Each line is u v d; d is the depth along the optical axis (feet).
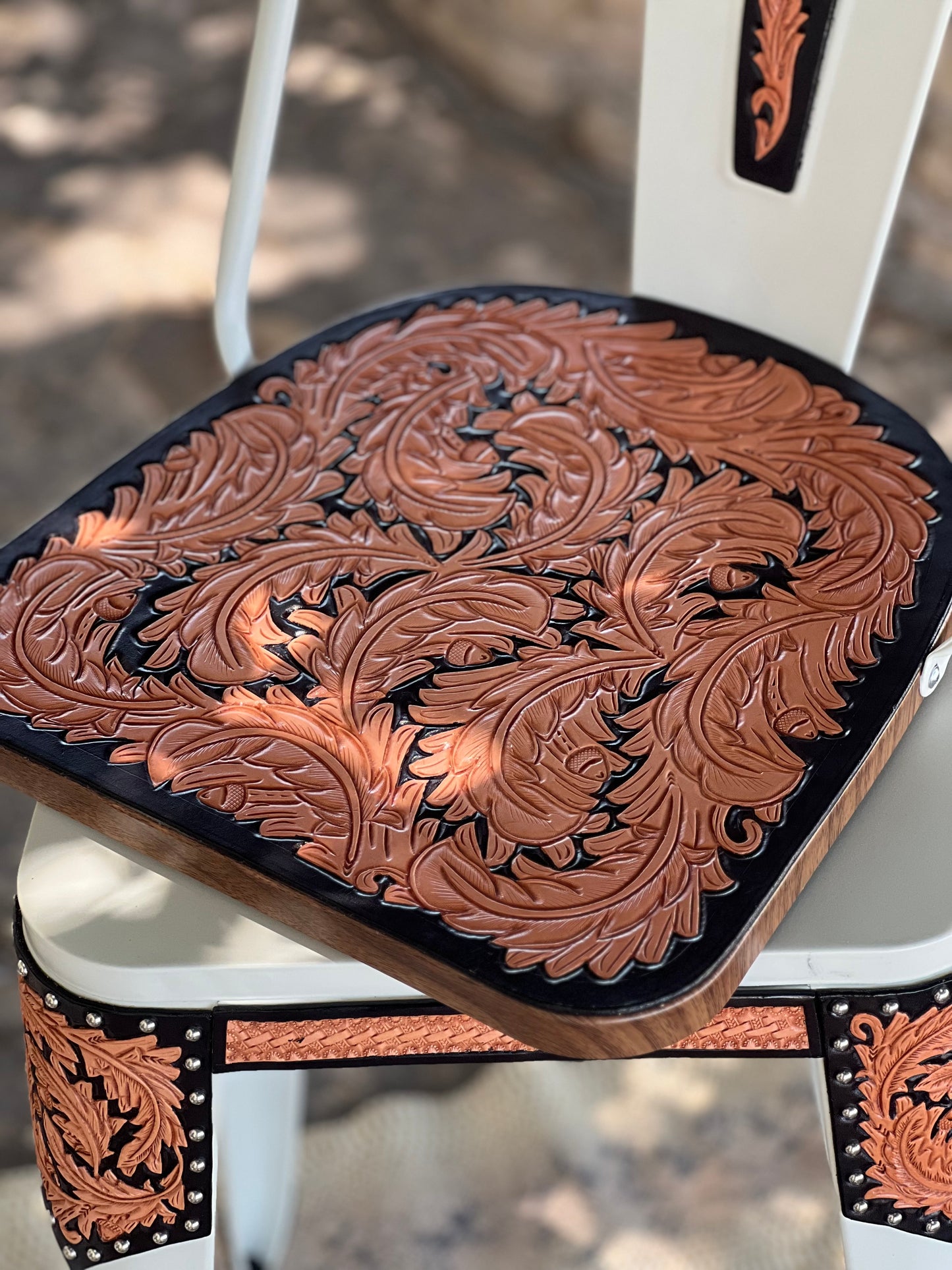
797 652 1.95
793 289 2.57
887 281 5.58
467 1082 3.42
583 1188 3.17
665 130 2.55
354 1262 3.05
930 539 2.11
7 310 5.82
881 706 1.88
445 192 6.38
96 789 1.83
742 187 2.53
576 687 1.91
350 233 6.14
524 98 6.73
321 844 1.75
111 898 1.96
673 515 2.18
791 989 1.89
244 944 1.88
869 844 1.93
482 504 2.22
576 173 6.47
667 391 2.43
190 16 7.68
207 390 5.41
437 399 2.42
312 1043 1.96
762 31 2.38
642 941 1.63
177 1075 1.96
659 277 2.71
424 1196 3.17
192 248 6.15
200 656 1.98
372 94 6.94
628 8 6.08
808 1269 2.99
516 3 6.52
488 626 2.01
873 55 2.31
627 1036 1.57
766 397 2.41
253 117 2.27
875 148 2.38
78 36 7.54
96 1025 1.93
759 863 1.70
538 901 1.68
